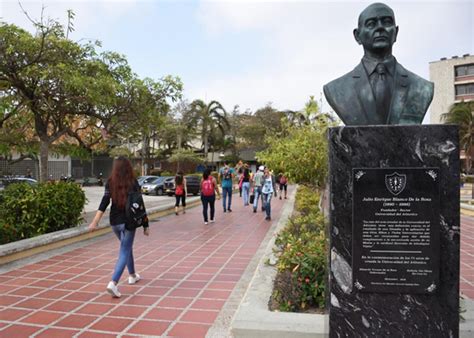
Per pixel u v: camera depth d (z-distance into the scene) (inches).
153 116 381.4
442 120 1590.8
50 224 301.4
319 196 395.2
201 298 174.7
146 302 169.6
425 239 103.0
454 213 102.1
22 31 303.1
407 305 104.0
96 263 238.8
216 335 136.5
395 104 115.3
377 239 104.7
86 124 420.2
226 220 434.3
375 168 104.5
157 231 359.9
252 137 1663.4
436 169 102.3
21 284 195.6
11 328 142.6
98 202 641.0
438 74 1947.6
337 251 107.0
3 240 270.7
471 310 138.3
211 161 1555.1
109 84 318.3
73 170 1315.2
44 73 295.6
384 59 117.0
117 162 187.9
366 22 115.0
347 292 106.3
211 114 1336.1
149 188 902.4
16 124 371.9
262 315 132.1
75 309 161.3
